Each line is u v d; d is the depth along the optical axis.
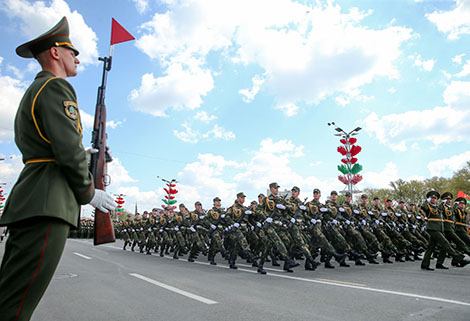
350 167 21.59
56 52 2.11
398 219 12.45
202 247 12.41
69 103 1.89
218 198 12.52
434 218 9.00
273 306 4.74
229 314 4.33
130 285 6.52
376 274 8.04
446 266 9.90
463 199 10.56
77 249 17.47
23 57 2.15
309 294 5.57
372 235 10.86
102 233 2.51
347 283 6.68
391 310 4.46
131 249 18.86
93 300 5.19
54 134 1.77
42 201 1.74
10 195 1.82
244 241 9.48
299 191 10.39
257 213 9.02
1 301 1.68
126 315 4.33
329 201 10.72
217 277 7.57
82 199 1.94
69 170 1.81
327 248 9.23
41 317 4.27
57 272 8.39
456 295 5.43
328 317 4.14
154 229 16.23
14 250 1.72
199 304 4.90
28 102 1.88
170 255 15.45
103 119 3.28
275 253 11.69
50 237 1.75
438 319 4.02
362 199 12.15
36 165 1.84
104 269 9.07
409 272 8.42
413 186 43.53
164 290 5.99
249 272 8.57
